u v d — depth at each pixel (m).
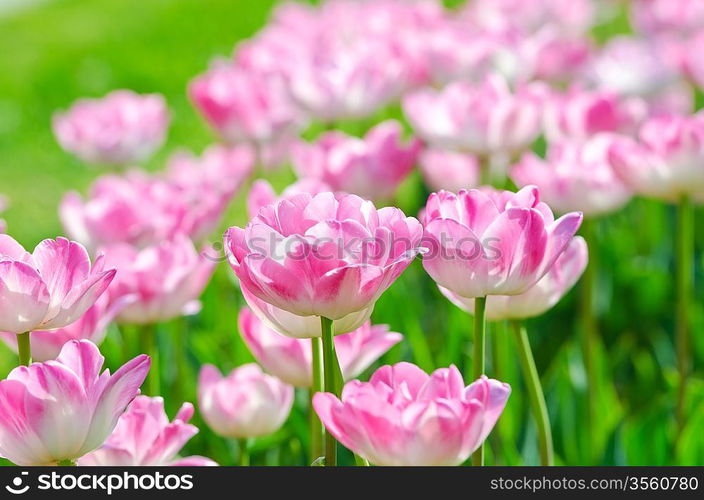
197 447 1.60
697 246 2.33
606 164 1.60
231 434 1.38
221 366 1.72
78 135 2.35
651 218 2.38
